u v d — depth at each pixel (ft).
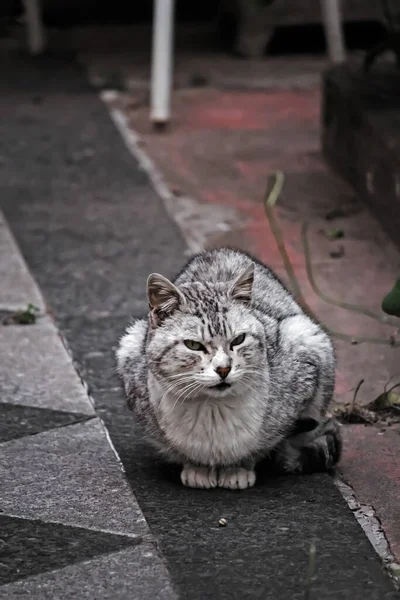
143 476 16.58
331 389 17.20
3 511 15.46
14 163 30.76
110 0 44.42
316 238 25.68
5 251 25.22
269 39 39.70
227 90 36.78
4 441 17.47
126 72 38.60
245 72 38.37
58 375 19.77
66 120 34.01
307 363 16.47
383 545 14.82
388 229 25.68
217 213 27.32
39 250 25.39
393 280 23.44
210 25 44.06
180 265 24.48
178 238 25.93
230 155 31.19
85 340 21.17
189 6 44.39
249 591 13.55
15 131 33.14
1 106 35.40
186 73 38.34
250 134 32.86
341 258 24.62
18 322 21.80
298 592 13.52
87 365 20.21
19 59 40.37
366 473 16.67
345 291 22.97
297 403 16.28
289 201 27.84
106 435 17.71
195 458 16.07
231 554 14.39
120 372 16.99
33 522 15.19
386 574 13.94
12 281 23.68
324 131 30.63
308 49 40.96
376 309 22.11
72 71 38.91
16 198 28.48
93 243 25.73
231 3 40.45
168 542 14.71
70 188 29.07
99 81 37.81
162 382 15.51
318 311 22.07
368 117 26.81
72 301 22.84
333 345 17.80
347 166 28.76
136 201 28.14
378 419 18.24
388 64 30.60
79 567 14.11
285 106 35.37
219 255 18.44
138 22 44.45
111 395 19.16
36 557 14.34
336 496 15.90
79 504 15.66
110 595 13.51
